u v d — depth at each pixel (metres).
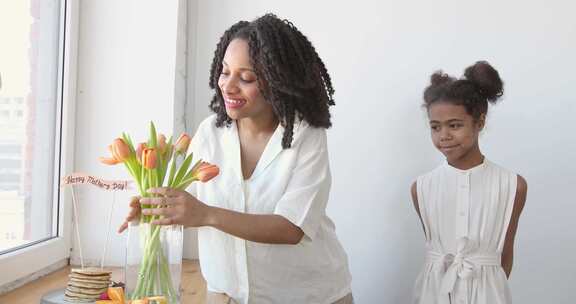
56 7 1.55
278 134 1.14
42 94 1.48
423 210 1.62
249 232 1.02
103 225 1.62
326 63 1.79
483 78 1.54
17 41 1.34
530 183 1.73
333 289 1.25
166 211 0.95
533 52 1.72
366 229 1.78
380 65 1.77
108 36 1.64
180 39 1.69
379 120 1.77
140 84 1.64
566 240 1.72
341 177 1.79
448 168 1.59
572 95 1.71
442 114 1.53
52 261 1.49
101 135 1.63
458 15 1.75
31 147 1.42
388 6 1.77
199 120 1.82
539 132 1.72
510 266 1.59
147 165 0.92
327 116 1.18
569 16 1.71
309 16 1.79
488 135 1.74
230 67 1.07
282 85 1.07
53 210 1.55
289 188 1.12
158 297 0.91
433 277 1.55
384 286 1.78
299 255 1.17
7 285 1.28
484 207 1.54
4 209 1.30
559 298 1.72
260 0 1.80
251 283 1.14
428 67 1.75
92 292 0.99
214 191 1.15
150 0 1.64
